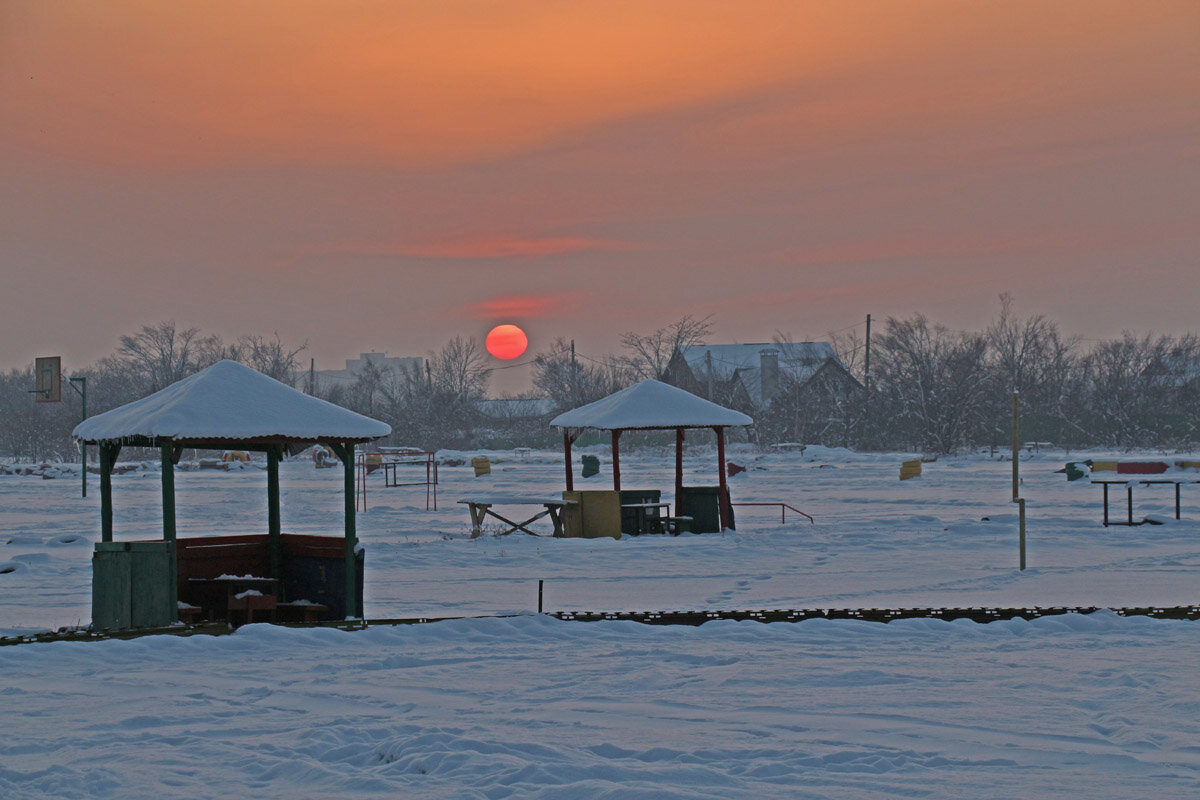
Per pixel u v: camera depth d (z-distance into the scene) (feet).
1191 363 362.94
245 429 51.21
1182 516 112.57
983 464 256.73
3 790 25.11
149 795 24.73
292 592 56.90
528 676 37.17
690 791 24.70
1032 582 65.16
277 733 29.89
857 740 29.07
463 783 25.41
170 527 50.96
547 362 431.43
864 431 352.28
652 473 227.61
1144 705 32.55
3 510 137.08
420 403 424.87
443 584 66.90
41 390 286.46
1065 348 367.66
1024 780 25.52
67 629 47.70
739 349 438.40
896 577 68.44
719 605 57.11
